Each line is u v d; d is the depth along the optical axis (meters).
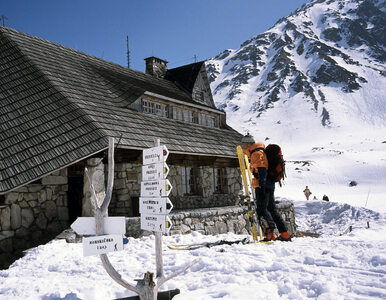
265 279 4.09
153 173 3.78
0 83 13.30
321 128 168.62
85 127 10.87
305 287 3.69
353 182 61.91
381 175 66.94
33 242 10.04
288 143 154.75
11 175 9.73
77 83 13.95
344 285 3.58
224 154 15.87
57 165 9.71
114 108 13.52
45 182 10.62
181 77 23.14
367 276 3.71
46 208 10.57
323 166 77.06
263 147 6.70
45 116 11.50
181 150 13.29
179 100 16.92
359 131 160.62
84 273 5.31
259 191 6.54
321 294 3.36
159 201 3.65
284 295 3.57
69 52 17.19
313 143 148.00
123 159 12.19
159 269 3.69
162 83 21.95
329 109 187.62
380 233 14.88
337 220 24.27
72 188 14.46
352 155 87.75
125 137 11.34
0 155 10.46
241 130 178.00
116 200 12.06
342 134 156.88
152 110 16.02
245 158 7.16
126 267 5.39
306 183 66.06
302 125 173.75
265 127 179.12
